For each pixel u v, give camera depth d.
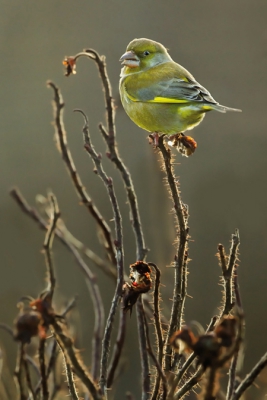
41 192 17.14
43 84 20.03
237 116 17.62
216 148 16.86
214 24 20.42
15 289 13.10
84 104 19.09
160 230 6.70
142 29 20.83
